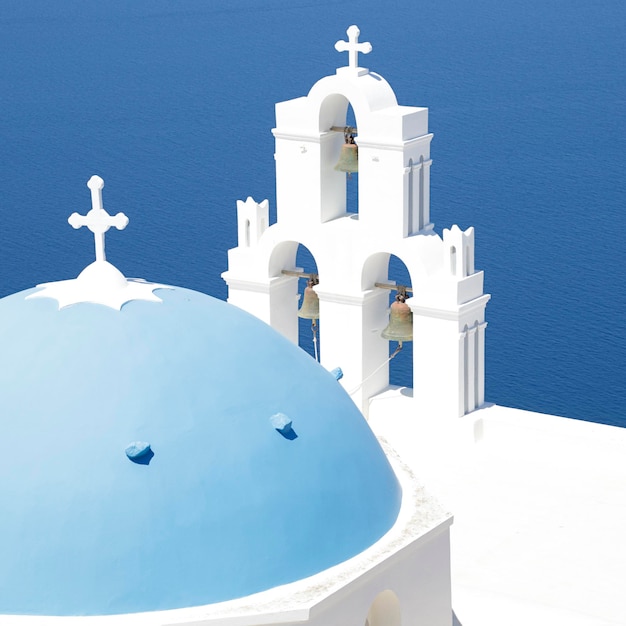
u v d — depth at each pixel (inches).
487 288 2442.2
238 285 973.2
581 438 891.4
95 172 3216.0
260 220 967.0
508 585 761.0
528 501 845.8
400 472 660.7
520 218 2854.3
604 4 5984.3
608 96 3959.2
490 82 4188.0
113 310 581.9
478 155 3344.0
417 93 4001.0
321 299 945.5
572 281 2484.0
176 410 555.2
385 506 603.5
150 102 3944.4
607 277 2497.5
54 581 526.6
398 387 966.4
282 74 4252.0
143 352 566.3
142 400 552.7
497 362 2137.1
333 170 942.4
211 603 535.2
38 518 531.8
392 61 4498.0
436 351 914.1
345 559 571.2
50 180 3142.2
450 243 901.8
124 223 601.6
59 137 3560.5
